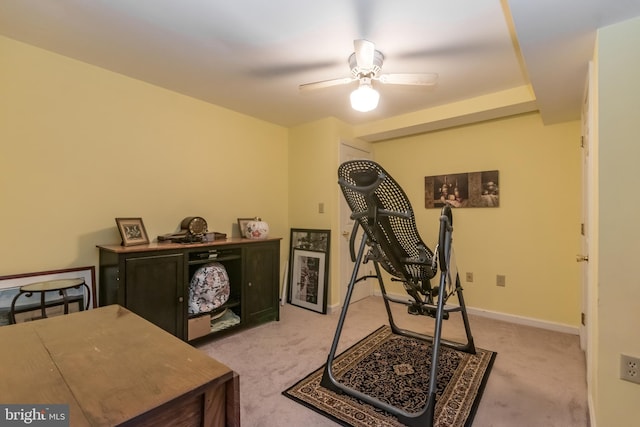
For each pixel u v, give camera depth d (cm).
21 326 105
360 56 186
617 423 147
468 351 247
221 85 274
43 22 186
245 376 213
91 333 101
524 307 315
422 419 160
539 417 171
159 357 85
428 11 171
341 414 174
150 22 185
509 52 215
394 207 177
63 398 66
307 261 372
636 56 144
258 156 365
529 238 312
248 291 300
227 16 178
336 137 362
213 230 321
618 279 147
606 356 149
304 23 184
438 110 322
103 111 246
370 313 349
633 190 144
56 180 226
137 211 267
